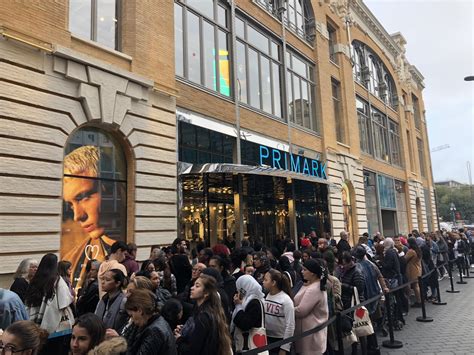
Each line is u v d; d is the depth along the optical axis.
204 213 13.34
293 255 8.56
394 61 34.06
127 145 9.83
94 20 9.70
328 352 6.13
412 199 32.75
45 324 4.55
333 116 21.73
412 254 10.54
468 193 85.69
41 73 8.01
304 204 18.92
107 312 4.30
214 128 13.34
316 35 21.20
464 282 15.38
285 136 17.42
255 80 16.38
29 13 7.86
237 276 6.35
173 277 6.38
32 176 7.50
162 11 11.27
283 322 4.93
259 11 16.97
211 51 14.05
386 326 8.59
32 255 7.32
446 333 8.08
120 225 9.62
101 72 9.15
